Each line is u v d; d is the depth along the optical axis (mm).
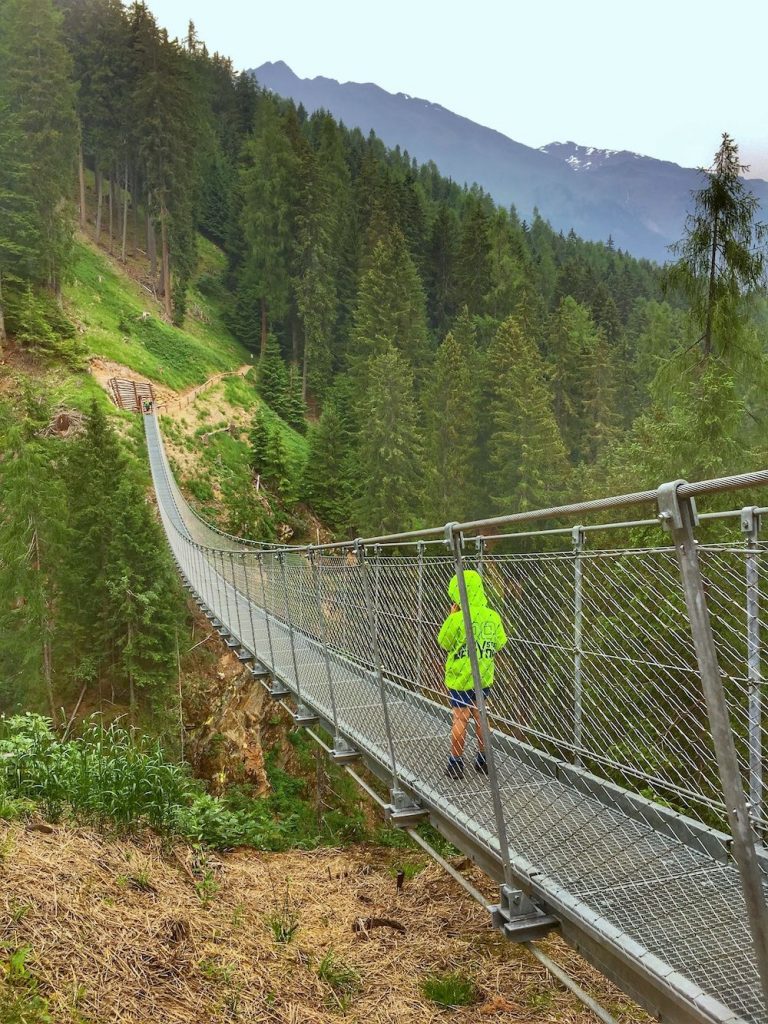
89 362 45969
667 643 2459
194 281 76875
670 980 2232
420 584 4047
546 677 3176
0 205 46688
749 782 2188
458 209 115062
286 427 57219
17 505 24047
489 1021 3777
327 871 6215
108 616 24656
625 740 2707
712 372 12406
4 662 23734
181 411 48375
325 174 75438
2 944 2992
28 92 49188
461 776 3924
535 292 73938
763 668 2152
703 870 2773
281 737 24609
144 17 69375
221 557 14719
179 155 67688
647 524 2119
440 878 6035
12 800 4559
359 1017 3674
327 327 68562
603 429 49969
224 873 5312
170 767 5719
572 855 3127
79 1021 2752
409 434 40562
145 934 3623
